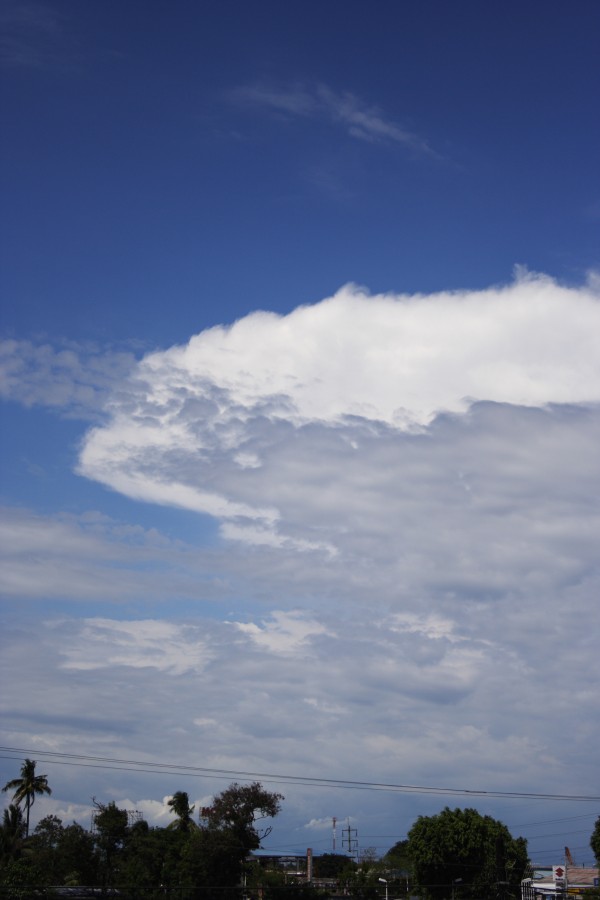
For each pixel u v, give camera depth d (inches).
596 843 3671.3
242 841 3651.6
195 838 3646.7
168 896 3368.6
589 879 4790.8
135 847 3681.1
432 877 3811.5
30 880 3272.6
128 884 3508.9
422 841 3806.6
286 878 4606.3
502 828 3951.8
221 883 3575.3
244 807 3676.2
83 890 3319.4
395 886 4274.1
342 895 4377.5
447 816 3868.1
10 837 3668.8
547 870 5024.6
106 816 3750.0
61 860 3494.1
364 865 5142.7
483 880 3757.4
